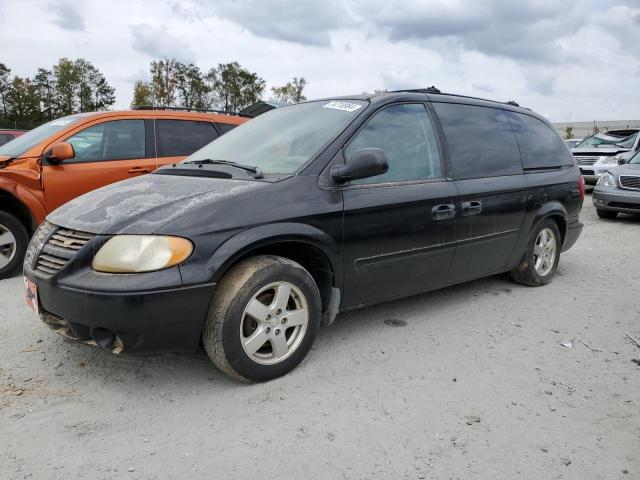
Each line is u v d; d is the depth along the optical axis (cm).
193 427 268
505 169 463
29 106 7588
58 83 8044
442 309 453
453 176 412
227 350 290
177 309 276
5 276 530
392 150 377
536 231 503
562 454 253
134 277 268
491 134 463
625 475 238
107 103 8462
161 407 286
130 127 614
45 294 288
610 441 264
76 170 564
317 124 373
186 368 331
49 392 298
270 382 314
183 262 276
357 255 346
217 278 285
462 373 334
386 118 380
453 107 439
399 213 364
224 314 287
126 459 241
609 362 356
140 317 268
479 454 251
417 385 316
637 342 390
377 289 367
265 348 321
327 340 379
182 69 6794
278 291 308
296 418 277
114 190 344
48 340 368
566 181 530
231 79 7500
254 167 344
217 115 702
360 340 381
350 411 286
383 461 244
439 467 241
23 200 526
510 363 351
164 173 377
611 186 1009
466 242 420
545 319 436
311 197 323
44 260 302
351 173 326
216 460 242
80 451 246
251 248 296
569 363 353
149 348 279
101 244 279
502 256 468
